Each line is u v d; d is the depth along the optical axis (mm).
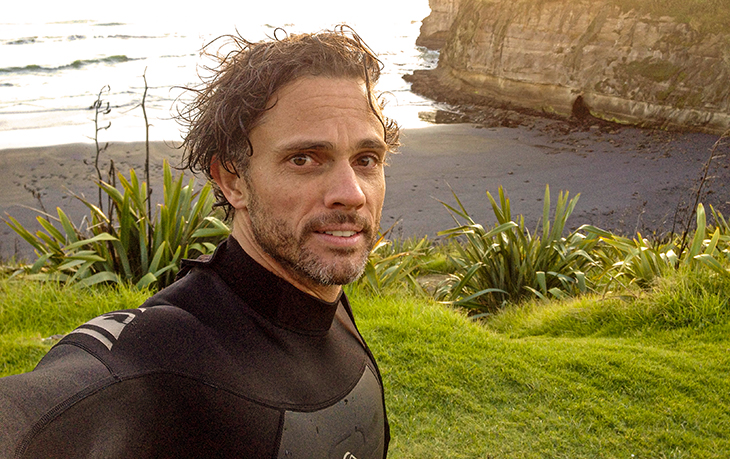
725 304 4879
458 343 4227
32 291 4770
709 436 3252
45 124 26578
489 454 3082
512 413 3453
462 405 3521
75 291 4922
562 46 28594
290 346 766
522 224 6812
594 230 6699
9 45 53000
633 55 26391
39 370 570
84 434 529
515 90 30984
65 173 18984
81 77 39062
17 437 477
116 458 545
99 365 585
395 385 3695
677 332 4742
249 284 754
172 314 688
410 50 57594
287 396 719
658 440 3211
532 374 3865
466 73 34688
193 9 94438
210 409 633
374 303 5074
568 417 3424
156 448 589
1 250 12992
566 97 28656
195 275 780
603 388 3746
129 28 68500
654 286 5484
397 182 19812
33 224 14898
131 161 20297
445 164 21984
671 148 22906
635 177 19922
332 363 828
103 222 5508
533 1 29453
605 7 27016
